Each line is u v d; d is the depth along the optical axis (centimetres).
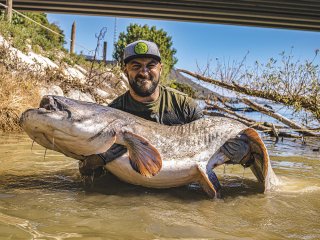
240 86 419
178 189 139
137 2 740
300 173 177
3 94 284
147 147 128
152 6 746
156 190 136
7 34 485
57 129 122
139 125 135
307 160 218
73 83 444
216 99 443
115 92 554
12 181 141
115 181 145
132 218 104
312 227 102
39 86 353
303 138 312
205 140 140
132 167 132
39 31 727
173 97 161
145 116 157
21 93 312
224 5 734
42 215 103
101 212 108
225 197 132
